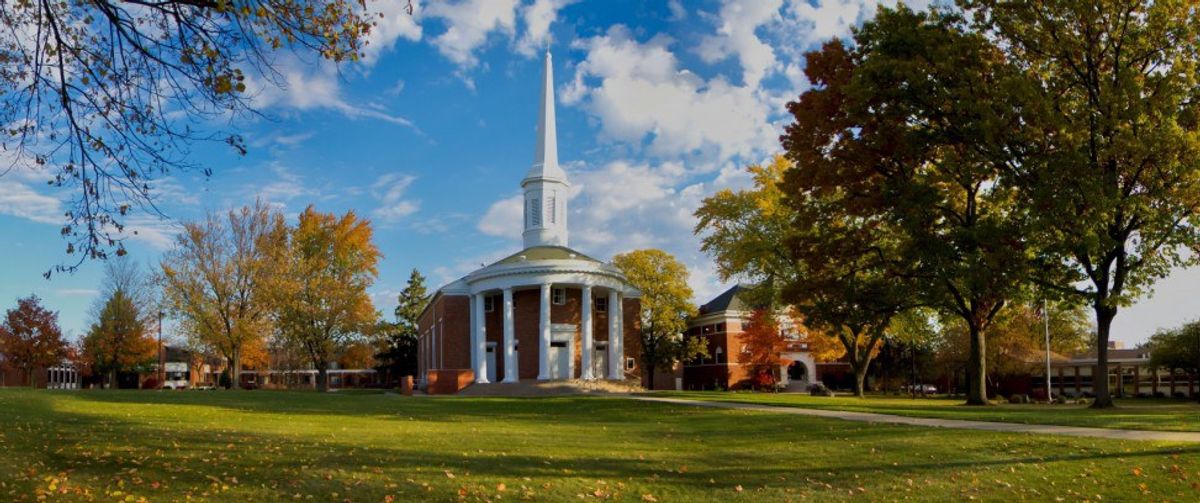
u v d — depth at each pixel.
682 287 78.75
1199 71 29.39
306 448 16.50
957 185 36.66
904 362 80.44
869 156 34.41
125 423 20.06
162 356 91.69
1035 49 31.56
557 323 59.34
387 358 93.12
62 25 12.09
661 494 13.87
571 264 57.09
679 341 82.38
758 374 77.31
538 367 58.91
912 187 32.34
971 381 37.22
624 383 55.56
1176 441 18.67
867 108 33.12
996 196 31.89
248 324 56.34
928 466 16.38
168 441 16.81
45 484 12.73
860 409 31.62
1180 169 27.38
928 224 33.44
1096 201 27.28
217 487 13.02
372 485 13.33
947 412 29.31
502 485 13.64
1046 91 30.00
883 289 36.88
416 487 13.30
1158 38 29.75
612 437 21.44
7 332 64.81
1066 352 80.94
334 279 62.75
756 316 69.75
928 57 31.64
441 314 63.41
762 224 50.09
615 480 14.59
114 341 67.12
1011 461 16.70
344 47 12.89
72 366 82.44
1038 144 30.05
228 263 57.34
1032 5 30.70
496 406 35.69
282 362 69.62
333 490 13.05
